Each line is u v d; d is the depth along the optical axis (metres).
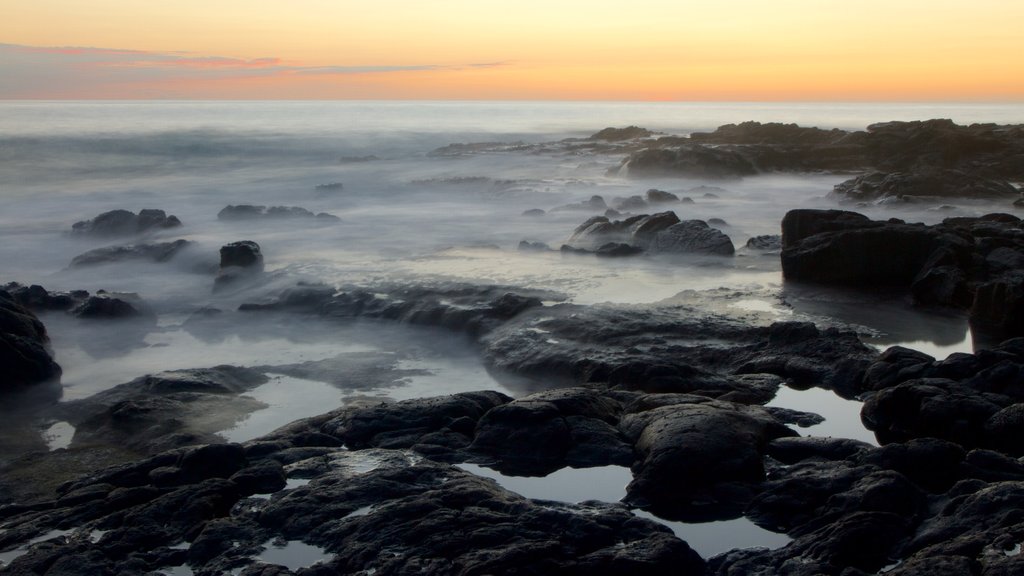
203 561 8.69
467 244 28.02
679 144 59.34
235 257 23.45
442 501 9.15
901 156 48.34
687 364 14.18
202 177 52.38
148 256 26.39
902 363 13.66
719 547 8.91
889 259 20.52
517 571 7.78
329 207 40.09
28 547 9.08
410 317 18.56
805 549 8.38
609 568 7.93
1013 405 11.25
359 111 174.62
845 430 12.17
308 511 9.22
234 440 12.88
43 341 17.83
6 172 51.97
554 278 21.70
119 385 15.24
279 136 74.00
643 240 26.11
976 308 17.30
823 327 17.06
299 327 18.97
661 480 9.98
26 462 12.40
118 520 9.46
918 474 9.75
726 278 21.78
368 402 13.89
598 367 14.59
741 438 10.49
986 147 46.44
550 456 10.96
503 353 16.17
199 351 17.67
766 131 58.72
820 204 37.97
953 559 7.32
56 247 30.20
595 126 125.81
